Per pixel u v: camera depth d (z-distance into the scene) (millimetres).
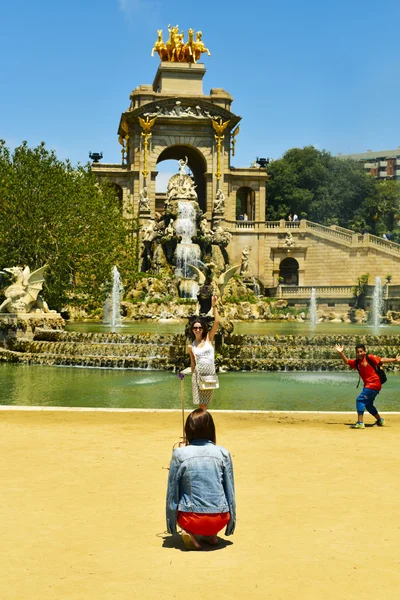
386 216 130875
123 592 7098
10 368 32438
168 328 50781
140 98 90000
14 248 48219
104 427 16594
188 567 7766
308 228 91250
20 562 7930
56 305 50812
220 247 87312
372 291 80188
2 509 9945
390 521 9422
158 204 112625
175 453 8562
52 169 50219
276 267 91562
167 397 24234
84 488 11102
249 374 30781
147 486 11227
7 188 47969
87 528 9148
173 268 81062
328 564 7852
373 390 16859
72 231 50062
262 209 93000
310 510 9914
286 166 124375
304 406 22562
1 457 13352
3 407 19344
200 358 14273
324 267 90062
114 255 54969
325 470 12391
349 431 16375
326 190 125750
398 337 35344
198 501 8328
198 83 94438
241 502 10320
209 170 90750
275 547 8406
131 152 90188
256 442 14961
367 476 11953
